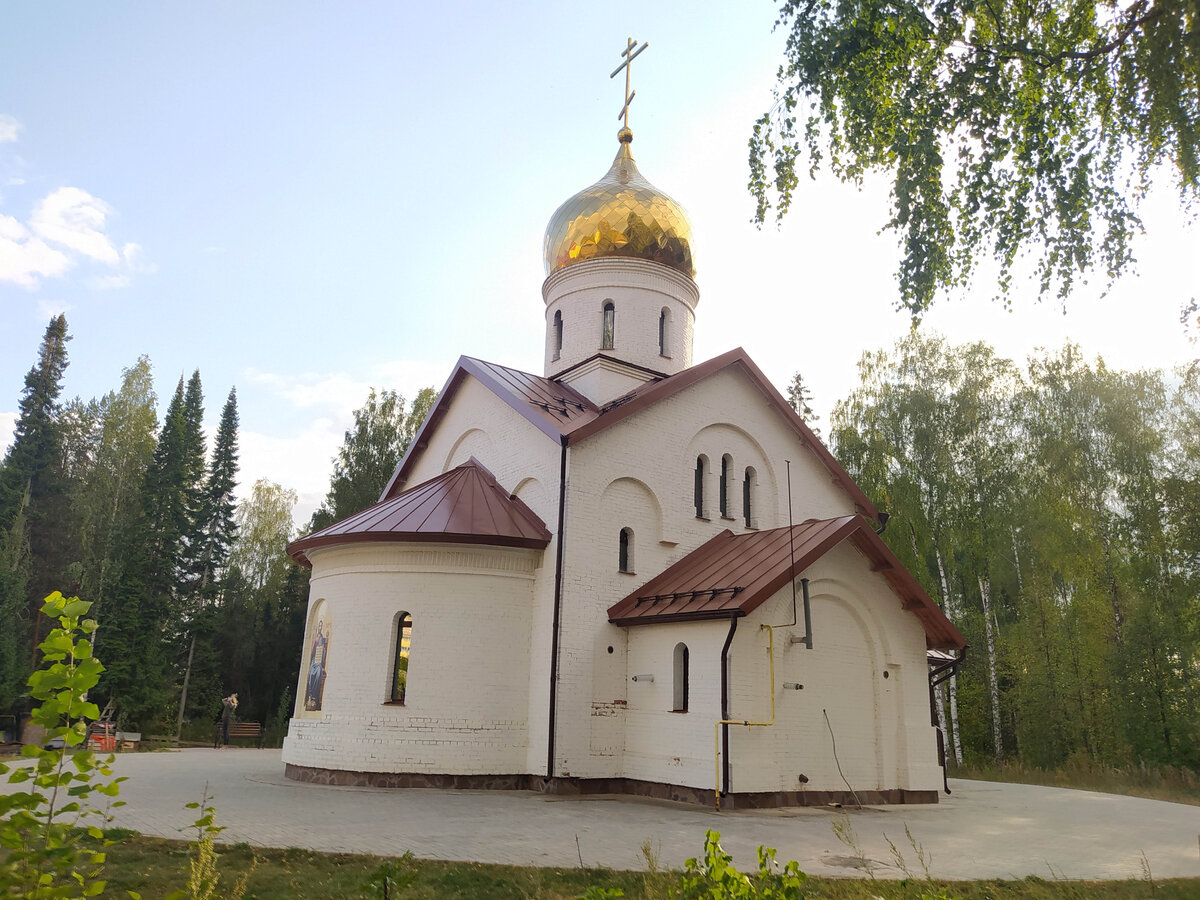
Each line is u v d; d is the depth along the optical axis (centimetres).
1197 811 1739
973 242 1330
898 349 3797
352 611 1930
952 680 3522
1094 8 1232
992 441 3597
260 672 4875
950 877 1002
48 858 477
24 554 4247
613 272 2528
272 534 5859
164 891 852
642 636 1909
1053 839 1313
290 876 912
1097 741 3061
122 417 4750
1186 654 2817
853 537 1920
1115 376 3519
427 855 1027
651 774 1791
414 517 1953
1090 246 1266
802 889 902
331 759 1841
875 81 1273
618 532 2012
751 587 1719
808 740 1762
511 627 1914
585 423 2028
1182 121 1088
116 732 3203
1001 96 1254
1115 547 3366
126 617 4072
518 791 1797
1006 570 3703
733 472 2292
